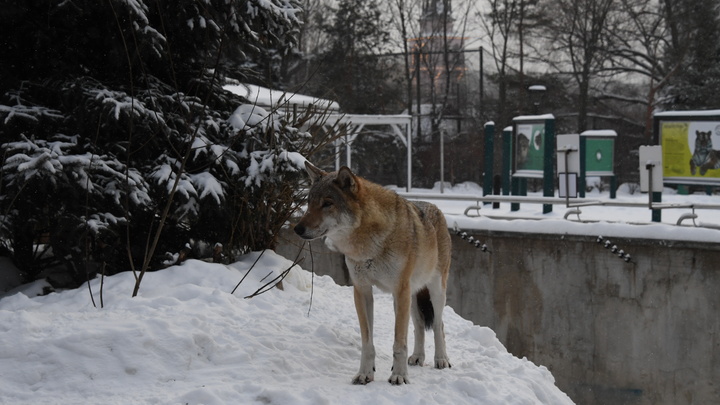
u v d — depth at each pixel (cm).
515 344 1177
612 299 1080
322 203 506
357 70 3812
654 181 1203
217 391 438
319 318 691
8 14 745
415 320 600
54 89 794
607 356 1088
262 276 786
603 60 3731
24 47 817
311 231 501
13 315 514
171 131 790
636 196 2328
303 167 793
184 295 671
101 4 740
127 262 845
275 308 671
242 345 530
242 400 434
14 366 460
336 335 610
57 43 805
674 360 1028
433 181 3688
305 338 589
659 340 1040
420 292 618
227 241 866
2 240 740
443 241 602
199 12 820
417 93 3869
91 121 752
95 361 473
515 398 514
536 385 580
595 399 1105
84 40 803
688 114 1525
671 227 1024
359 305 530
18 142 724
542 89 2234
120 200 746
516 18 3844
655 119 1573
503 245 1180
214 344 514
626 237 1052
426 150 3716
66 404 424
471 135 3728
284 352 538
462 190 3406
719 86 3262
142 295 671
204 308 609
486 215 1341
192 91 898
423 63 4256
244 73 993
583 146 1777
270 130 829
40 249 966
